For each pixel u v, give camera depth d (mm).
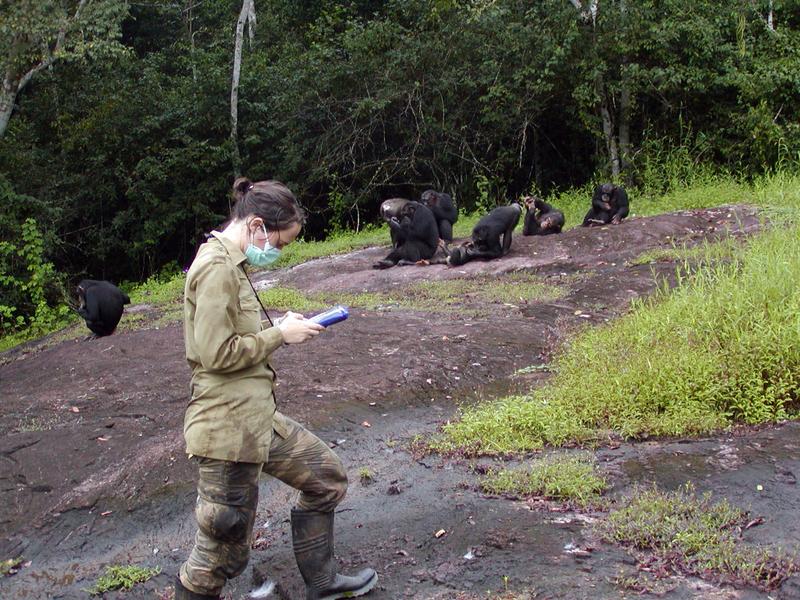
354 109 21531
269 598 4297
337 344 8297
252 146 23312
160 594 4527
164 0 29141
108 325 10875
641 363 6227
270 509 5262
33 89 24875
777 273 7062
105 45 19656
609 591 3768
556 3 19109
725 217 13117
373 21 22156
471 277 11891
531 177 22391
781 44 18859
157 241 23625
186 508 5395
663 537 4133
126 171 23719
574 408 5918
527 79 19766
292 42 26234
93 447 6398
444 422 6289
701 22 18297
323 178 22172
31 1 18078
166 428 6629
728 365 5969
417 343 8148
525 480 4941
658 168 18672
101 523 5359
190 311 3531
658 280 9961
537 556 4133
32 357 10703
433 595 3967
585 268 11523
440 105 20984
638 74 18328
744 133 18688
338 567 4336
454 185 21984
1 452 6445
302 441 3844
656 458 5090
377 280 12609
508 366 7617
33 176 22719
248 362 3457
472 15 20062
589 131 20516
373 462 5684
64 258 25188
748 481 4625
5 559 5125
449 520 4648
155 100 24125
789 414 5594
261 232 3555
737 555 3895
